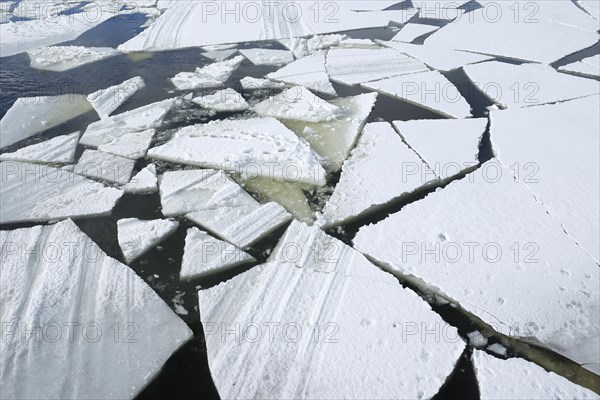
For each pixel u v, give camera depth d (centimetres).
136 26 885
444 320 311
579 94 590
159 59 722
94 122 538
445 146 486
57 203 409
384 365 281
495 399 265
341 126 523
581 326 302
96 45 792
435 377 276
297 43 766
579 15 893
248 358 283
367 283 330
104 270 343
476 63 687
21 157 471
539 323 304
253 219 390
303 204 407
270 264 344
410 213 393
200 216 394
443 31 809
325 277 334
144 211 405
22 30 846
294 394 267
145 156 477
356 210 397
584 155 470
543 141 494
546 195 414
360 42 765
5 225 390
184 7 950
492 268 342
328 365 280
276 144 480
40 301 316
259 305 315
